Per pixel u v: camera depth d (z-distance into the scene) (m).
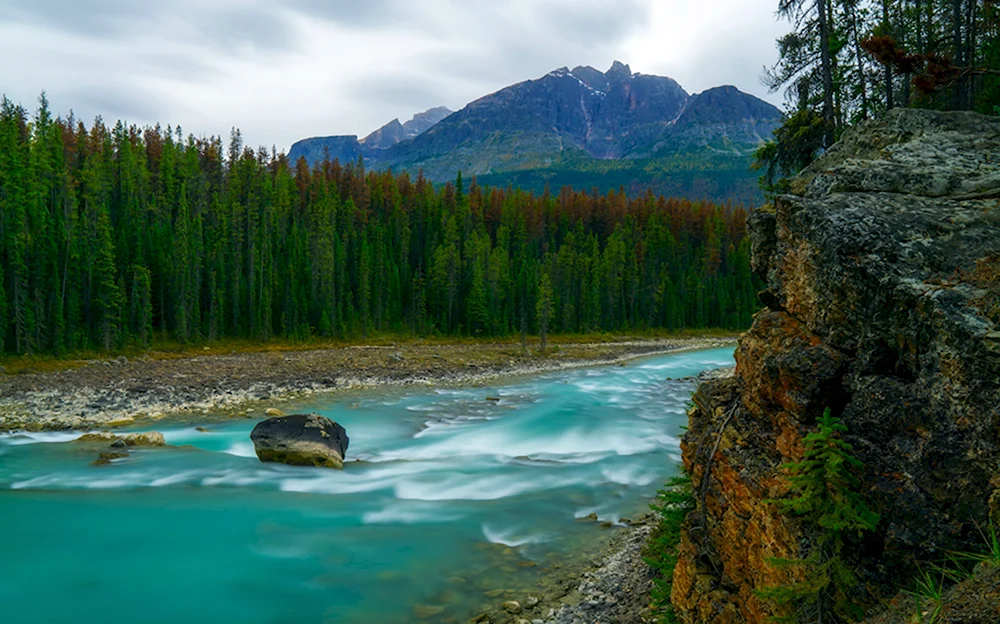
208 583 14.21
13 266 56.88
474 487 21.38
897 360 6.39
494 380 54.62
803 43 20.66
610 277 113.56
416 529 17.34
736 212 148.62
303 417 25.14
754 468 7.41
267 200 103.69
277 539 16.69
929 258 6.49
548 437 29.86
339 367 57.31
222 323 77.50
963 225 6.77
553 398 42.97
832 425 6.05
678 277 127.00
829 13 20.61
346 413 36.81
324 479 22.31
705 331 117.00
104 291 62.56
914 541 5.43
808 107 20.34
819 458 5.91
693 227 149.12
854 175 8.22
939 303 5.77
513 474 22.94
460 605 12.95
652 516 17.61
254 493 20.56
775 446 7.21
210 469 23.12
